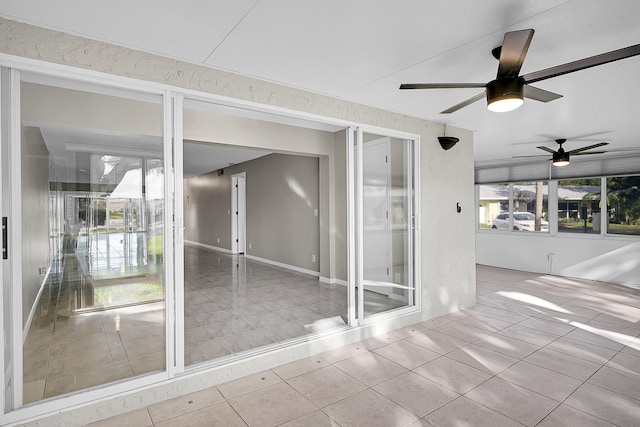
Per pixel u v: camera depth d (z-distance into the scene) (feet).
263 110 9.50
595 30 6.73
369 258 11.96
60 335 7.57
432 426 6.78
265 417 7.13
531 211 23.84
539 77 6.72
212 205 34.17
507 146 19.12
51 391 7.00
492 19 6.35
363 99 10.98
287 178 23.08
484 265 26.35
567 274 21.88
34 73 6.75
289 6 5.92
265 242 25.55
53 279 7.39
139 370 7.87
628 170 19.12
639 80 9.27
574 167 21.27
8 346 6.50
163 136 7.98
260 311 13.88
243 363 8.89
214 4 5.87
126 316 7.93
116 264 7.88
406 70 8.75
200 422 6.97
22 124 6.72
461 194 14.61
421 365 9.43
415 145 13.06
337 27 6.65
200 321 12.65
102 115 7.54
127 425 6.88
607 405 7.47
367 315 11.87
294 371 9.16
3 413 6.29
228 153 23.88
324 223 19.36
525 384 8.38
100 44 7.21
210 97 8.54
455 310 14.34
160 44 7.36
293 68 8.61
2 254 6.38
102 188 7.64
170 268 7.98
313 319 12.87
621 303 15.67
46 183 7.13
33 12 6.09
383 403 7.60
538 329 12.23
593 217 20.92
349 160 11.42
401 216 12.76
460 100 11.07
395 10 6.06
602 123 13.85
